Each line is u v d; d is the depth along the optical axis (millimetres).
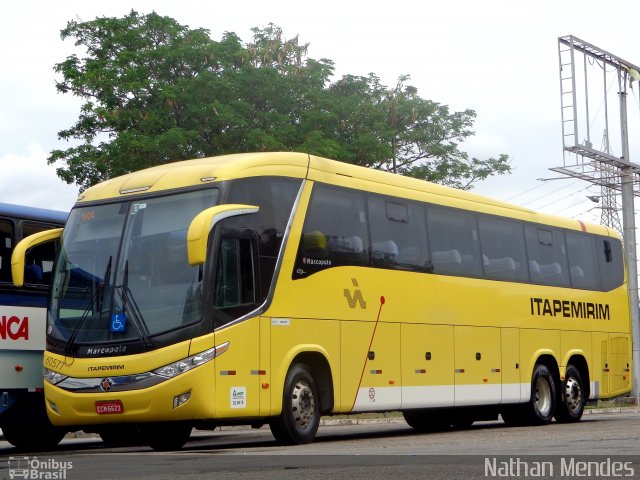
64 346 15844
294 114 39688
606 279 26000
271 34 40750
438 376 19719
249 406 15477
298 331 16438
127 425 15594
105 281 15852
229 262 15438
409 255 19250
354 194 18078
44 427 18391
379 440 17500
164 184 16109
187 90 37188
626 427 20531
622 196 39062
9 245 17734
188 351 14961
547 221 24109
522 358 22438
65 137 39031
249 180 15953
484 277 21438
